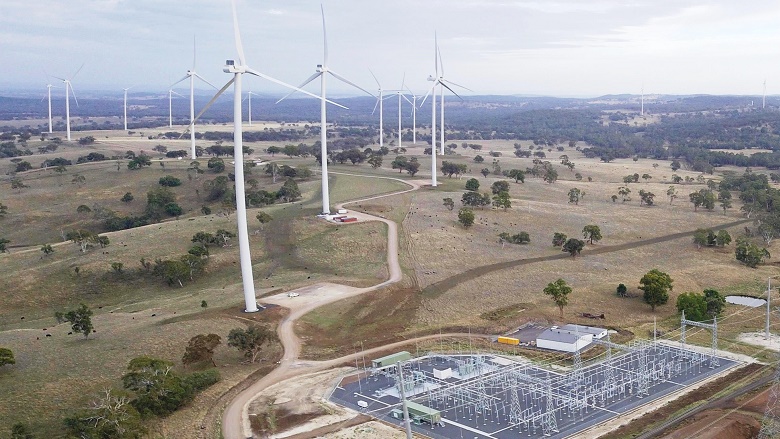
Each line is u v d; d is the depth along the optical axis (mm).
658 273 150250
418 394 108312
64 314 142250
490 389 111562
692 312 142375
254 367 120375
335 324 141125
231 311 145375
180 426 95938
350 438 93188
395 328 140000
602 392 104375
